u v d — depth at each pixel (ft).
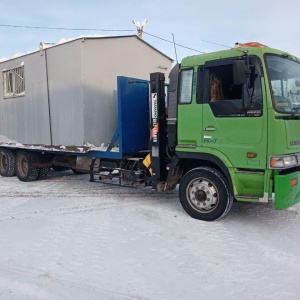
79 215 20.15
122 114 22.79
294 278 12.49
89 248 15.15
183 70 19.08
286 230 17.48
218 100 17.92
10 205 22.56
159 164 20.84
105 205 22.43
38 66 27.71
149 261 13.88
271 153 16.42
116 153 23.27
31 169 30.89
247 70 16.52
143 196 24.99
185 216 19.76
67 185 29.43
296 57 19.10
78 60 23.58
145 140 24.39
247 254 14.58
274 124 16.26
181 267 13.37
